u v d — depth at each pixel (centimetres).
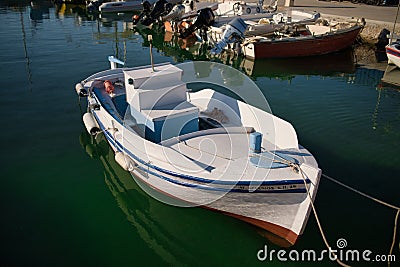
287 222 537
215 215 615
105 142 865
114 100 823
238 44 1669
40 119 965
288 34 1777
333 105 1076
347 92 1198
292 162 512
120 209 645
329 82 1313
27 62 1478
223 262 542
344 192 667
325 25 1886
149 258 545
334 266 524
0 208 633
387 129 914
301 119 969
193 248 566
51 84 1225
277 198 509
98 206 650
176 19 2200
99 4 2914
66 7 3116
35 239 569
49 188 693
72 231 590
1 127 915
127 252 554
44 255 540
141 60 1620
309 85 1276
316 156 784
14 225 596
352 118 979
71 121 959
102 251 554
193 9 2283
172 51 1806
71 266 523
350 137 871
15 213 624
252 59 1628
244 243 573
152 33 2233
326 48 1691
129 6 2908
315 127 921
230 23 1677
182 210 634
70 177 729
